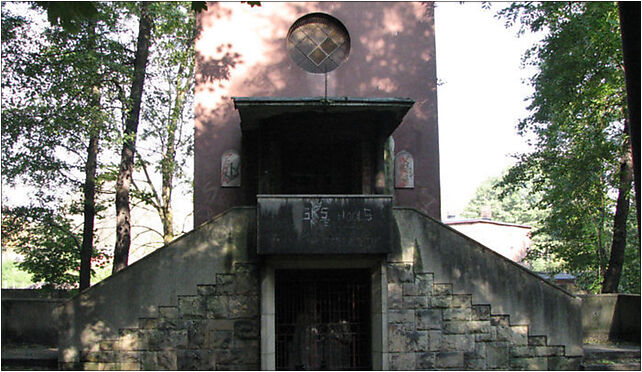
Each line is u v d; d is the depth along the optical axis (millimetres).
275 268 11867
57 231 18953
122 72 16547
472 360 11805
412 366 11680
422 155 14891
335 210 11484
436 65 15312
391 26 15383
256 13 15227
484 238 40812
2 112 15695
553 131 20750
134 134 16375
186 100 22500
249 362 11562
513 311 11977
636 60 3080
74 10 6379
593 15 16938
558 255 22750
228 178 14539
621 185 17688
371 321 12188
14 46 15727
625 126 17672
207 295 11727
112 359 11484
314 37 15422
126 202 17094
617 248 18125
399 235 12016
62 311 11578
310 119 12992
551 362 11914
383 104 11891
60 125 15773
